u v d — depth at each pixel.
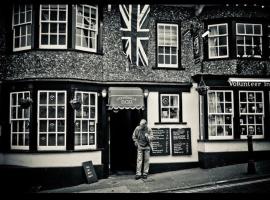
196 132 12.43
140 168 10.74
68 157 10.50
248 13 12.77
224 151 12.01
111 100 11.28
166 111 12.40
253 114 12.52
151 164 11.95
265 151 12.28
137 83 11.89
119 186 9.62
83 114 11.17
